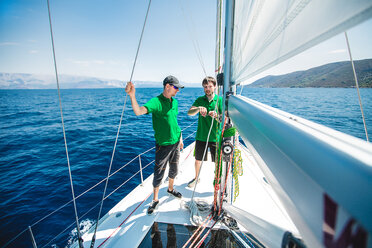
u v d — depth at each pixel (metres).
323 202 0.24
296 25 0.48
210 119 2.28
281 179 0.40
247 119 0.65
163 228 1.74
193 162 3.12
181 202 2.04
